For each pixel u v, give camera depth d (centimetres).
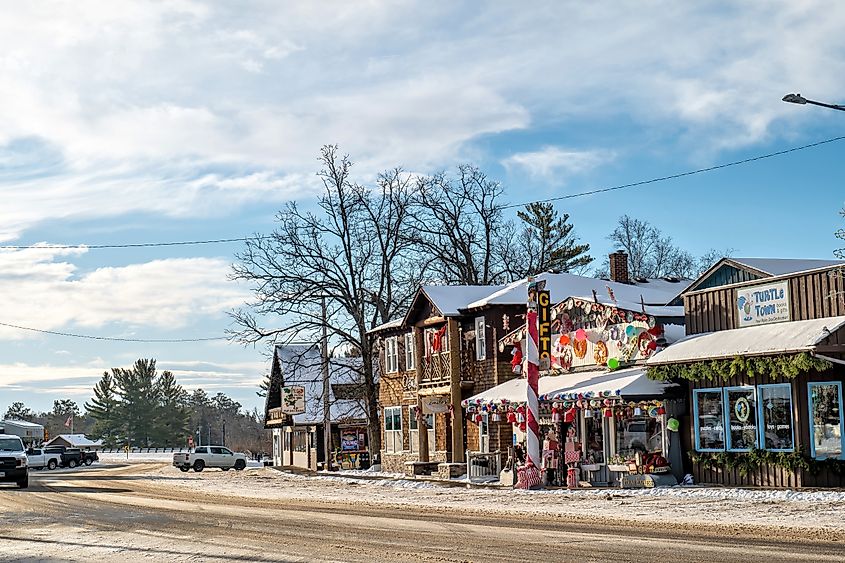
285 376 7088
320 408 6656
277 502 3031
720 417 2873
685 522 1970
